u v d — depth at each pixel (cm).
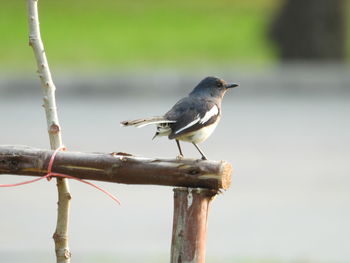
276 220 1209
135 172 553
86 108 2141
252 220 1209
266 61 2947
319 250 1062
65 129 1839
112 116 2016
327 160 1553
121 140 1731
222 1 3981
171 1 3994
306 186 1382
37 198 1335
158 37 3259
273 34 2978
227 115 2027
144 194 1368
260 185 1389
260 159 1563
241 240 1115
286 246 1089
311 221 1198
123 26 3438
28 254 1048
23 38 3219
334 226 1175
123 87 2386
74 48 3023
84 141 1712
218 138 1750
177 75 2405
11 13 3609
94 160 561
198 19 3591
